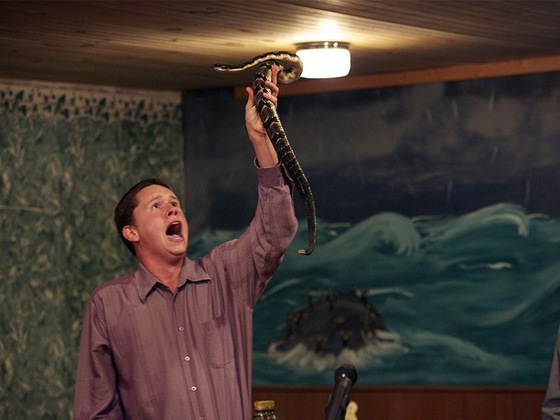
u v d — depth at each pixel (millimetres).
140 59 7613
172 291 3871
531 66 8578
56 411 8945
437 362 8992
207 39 6656
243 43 6891
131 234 3918
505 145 8750
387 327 9195
